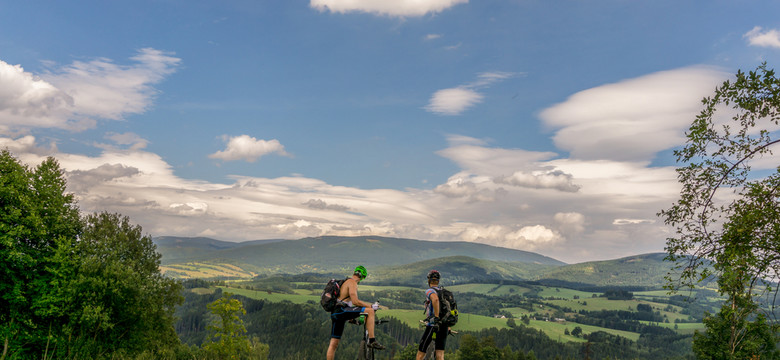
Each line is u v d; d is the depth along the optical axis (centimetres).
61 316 2575
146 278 3206
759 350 3086
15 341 2184
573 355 19012
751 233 1094
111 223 3625
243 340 4369
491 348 11781
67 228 3002
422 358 867
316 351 15588
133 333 3006
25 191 2791
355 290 810
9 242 2456
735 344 3167
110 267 2788
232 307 4334
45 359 775
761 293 1174
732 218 1140
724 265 1145
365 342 794
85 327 2558
